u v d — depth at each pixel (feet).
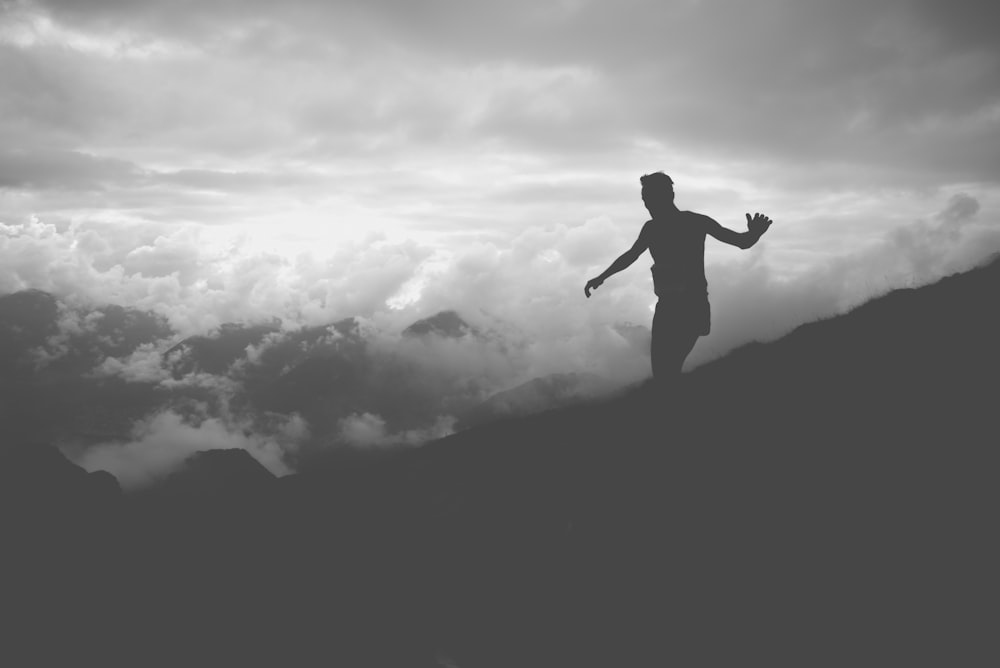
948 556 17.49
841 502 21.70
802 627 17.52
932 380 27.71
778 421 29.07
